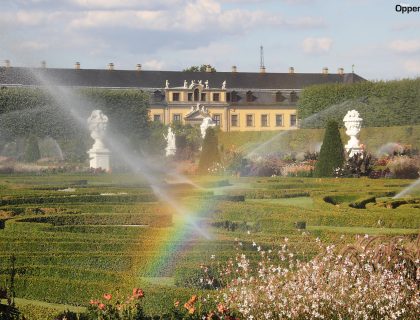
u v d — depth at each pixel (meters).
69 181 49.00
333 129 49.97
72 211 29.02
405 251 15.55
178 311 13.05
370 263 15.44
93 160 61.34
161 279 18.52
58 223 26.48
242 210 28.03
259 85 132.00
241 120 130.00
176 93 125.62
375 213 26.25
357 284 14.70
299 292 14.46
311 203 34.03
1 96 84.44
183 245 20.27
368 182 42.78
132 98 95.38
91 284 16.36
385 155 57.59
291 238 21.38
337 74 136.50
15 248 21.00
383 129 72.00
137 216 26.69
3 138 83.25
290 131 81.69
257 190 38.50
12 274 13.56
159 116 124.81
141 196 34.34
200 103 126.56
